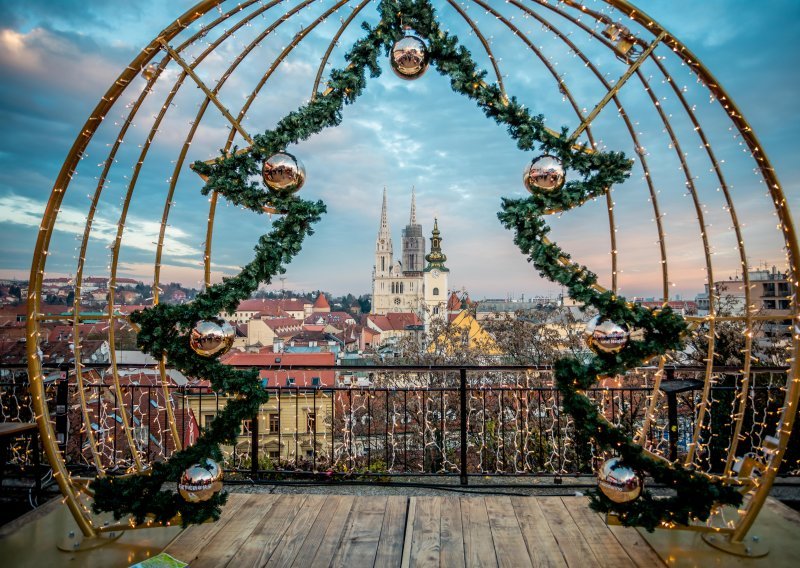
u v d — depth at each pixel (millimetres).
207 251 3332
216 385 3068
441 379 11352
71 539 3047
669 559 2795
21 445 5043
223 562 2773
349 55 3209
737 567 2727
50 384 4668
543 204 3018
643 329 3121
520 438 7879
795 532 3107
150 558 2818
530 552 2881
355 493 4344
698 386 4270
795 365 2977
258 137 3074
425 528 3174
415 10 3131
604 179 2996
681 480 2900
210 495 3037
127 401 6863
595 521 3287
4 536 3096
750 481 3010
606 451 3256
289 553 2865
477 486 4441
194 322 3055
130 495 2922
